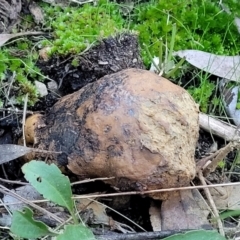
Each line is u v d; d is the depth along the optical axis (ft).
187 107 0.78
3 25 1.02
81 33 1.03
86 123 0.75
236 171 0.95
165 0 1.11
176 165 0.74
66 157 0.78
